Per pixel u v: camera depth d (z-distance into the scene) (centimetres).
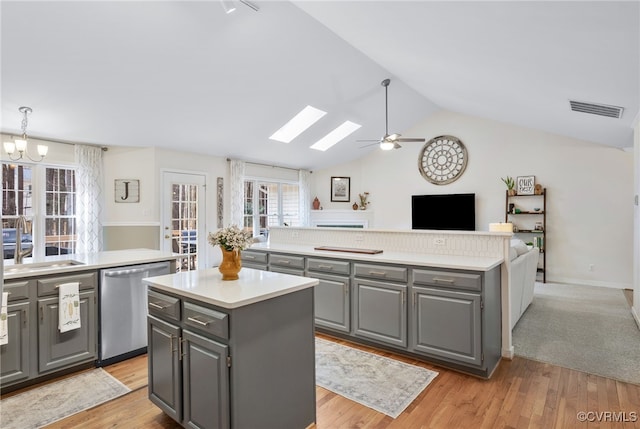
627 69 247
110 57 350
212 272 237
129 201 549
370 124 687
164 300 201
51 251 494
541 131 623
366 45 386
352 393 238
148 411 221
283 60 424
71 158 505
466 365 262
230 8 314
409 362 284
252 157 695
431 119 735
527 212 619
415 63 404
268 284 200
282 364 189
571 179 600
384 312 296
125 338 295
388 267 294
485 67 338
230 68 411
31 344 249
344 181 850
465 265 256
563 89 335
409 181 769
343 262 323
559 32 221
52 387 249
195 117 496
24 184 473
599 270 580
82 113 428
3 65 327
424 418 211
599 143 577
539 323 382
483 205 679
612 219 570
